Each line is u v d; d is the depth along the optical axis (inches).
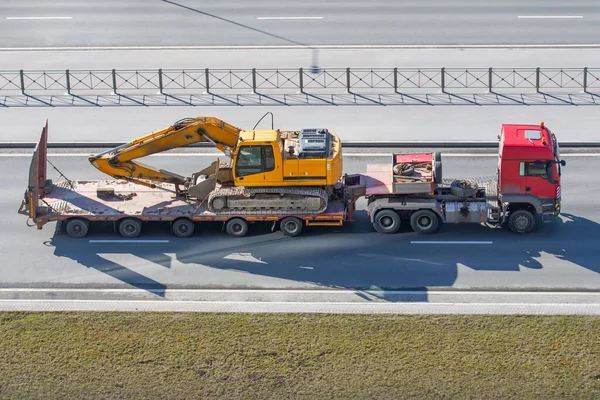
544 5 2282.2
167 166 1652.3
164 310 1225.4
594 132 1724.9
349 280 1298.0
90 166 1649.9
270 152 1364.4
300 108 1838.1
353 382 1080.2
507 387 1069.1
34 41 2118.6
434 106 1840.6
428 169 1423.5
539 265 1326.3
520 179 1378.0
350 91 1899.6
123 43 2105.1
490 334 1159.0
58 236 1428.4
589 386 1067.3
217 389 1073.5
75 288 1286.9
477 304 1228.5
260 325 1185.4
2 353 1137.4
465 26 2169.0
